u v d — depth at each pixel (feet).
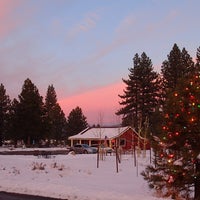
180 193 51.90
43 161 112.98
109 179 80.79
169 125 51.06
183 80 52.65
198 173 49.06
